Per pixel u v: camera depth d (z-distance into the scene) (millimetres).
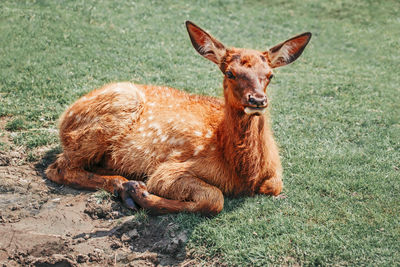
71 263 4266
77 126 5543
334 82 10234
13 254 4375
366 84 10211
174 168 5012
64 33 11828
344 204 5102
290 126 7500
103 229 4727
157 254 4387
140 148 5395
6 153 6000
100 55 10562
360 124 7699
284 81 10211
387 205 5070
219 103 5770
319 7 17844
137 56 10836
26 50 10367
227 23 15117
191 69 10398
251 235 4496
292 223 4672
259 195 5219
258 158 5004
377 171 5953
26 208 5027
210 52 5246
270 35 14367
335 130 7395
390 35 15328
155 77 9414
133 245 4570
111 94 5469
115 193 5109
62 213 4914
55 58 9984
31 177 5648
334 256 4207
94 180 5355
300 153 6438
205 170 5000
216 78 9789
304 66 11812
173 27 13867
